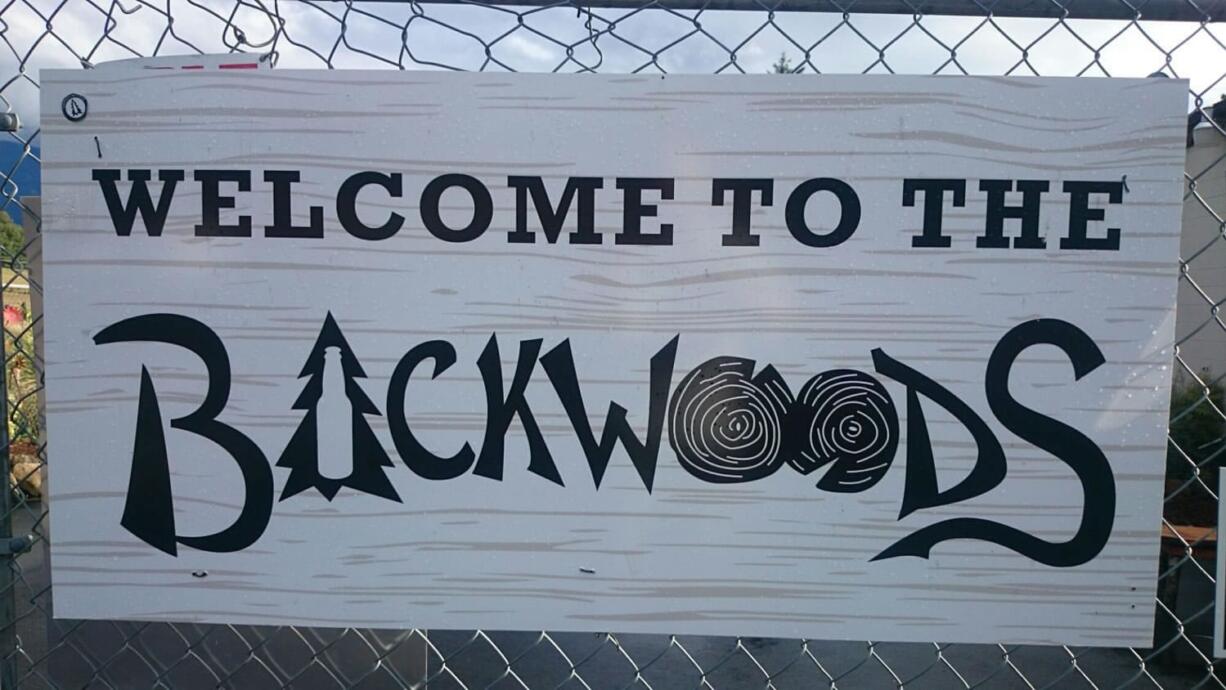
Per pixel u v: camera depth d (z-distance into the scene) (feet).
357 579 5.17
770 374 5.00
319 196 5.05
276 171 5.06
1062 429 5.01
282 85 5.03
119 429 5.20
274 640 7.13
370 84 5.00
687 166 4.95
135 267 5.14
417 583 5.15
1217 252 15.16
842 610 5.09
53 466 5.22
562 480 5.07
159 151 5.09
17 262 6.08
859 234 4.96
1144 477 5.03
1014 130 4.94
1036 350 5.00
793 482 5.04
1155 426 5.01
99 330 5.17
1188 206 15.76
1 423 5.42
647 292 4.99
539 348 5.03
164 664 7.09
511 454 5.07
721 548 5.07
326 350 5.10
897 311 4.98
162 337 5.16
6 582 5.51
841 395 5.01
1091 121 4.93
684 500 5.06
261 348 5.12
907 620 5.10
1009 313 4.98
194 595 5.25
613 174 4.96
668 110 4.94
